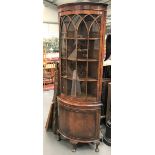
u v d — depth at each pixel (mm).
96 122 2746
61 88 3037
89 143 3008
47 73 6062
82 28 2686
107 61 3461
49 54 6680
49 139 3123
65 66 2959
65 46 2873
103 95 3400
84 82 2852
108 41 3359
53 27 6789
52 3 4895
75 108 2691
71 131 2779
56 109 3250
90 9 2496
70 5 2572
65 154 2717
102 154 2740
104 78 3455
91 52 2766
